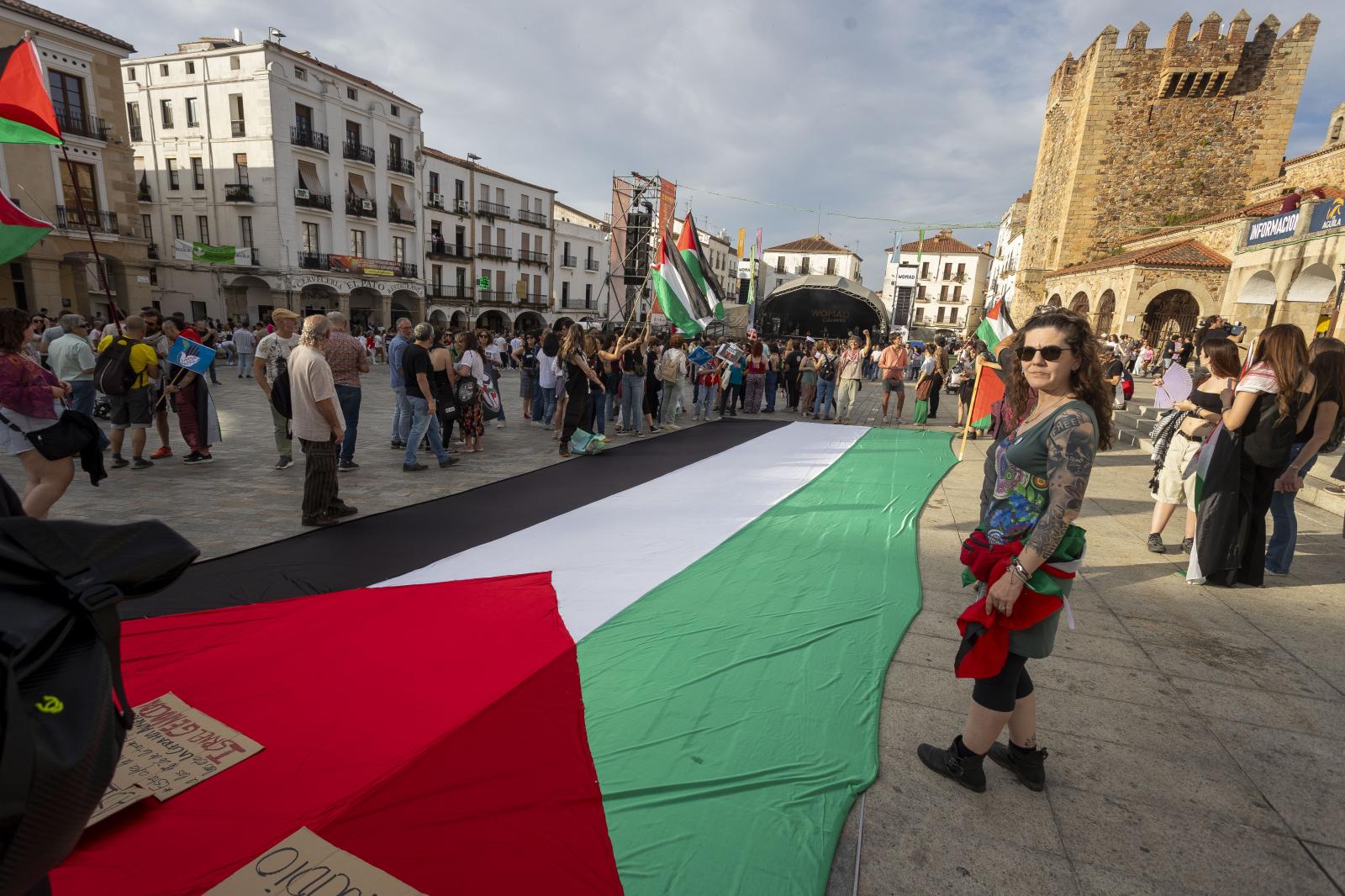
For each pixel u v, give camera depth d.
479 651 3.05
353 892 1.71
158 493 5.55
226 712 2.50
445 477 6.70
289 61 28.58
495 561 4.30
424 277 36.50
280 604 3.48
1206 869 1.94
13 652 0.69
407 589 3.73
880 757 2.43
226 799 2.04
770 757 2.39
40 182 20.44
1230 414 3.86
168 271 30.56
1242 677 3.02
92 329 14.84
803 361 13.88
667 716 2.62
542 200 44.59
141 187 30.31
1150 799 2.23
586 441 8.22
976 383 8.00
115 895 1.70
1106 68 25.97
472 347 8.23
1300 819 2.15
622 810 2.09
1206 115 25.38
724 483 6.91
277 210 28.97
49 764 0.68
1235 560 4.05
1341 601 3.92
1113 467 8.20
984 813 2.16
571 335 7.98
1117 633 3.46
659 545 4.79
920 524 5.59
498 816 2.02
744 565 4.41
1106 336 22.84
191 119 29.09
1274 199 21.23
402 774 2.17
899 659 3.19
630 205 25.55
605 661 3.04
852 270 67.25
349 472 6.78
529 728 2.48
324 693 2.65
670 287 10.09
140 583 0.90
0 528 0.80
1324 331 13.79
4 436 3.82
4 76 4.64
